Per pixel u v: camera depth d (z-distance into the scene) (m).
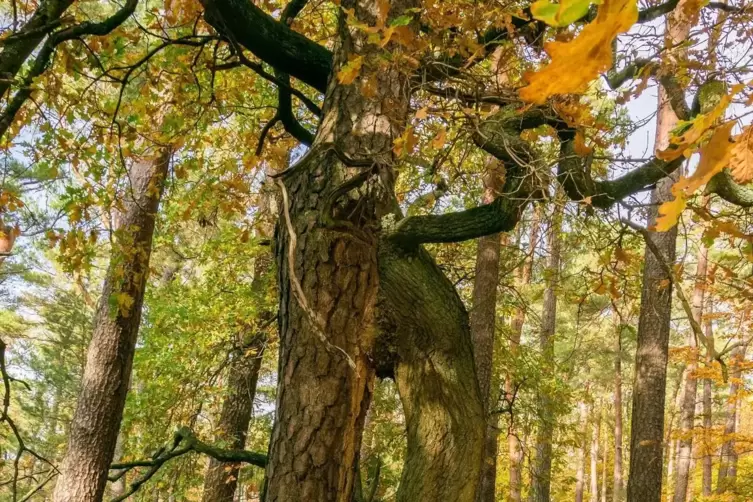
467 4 2.84
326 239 2.46
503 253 8.34
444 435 3.04
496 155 3.01
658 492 6.83
